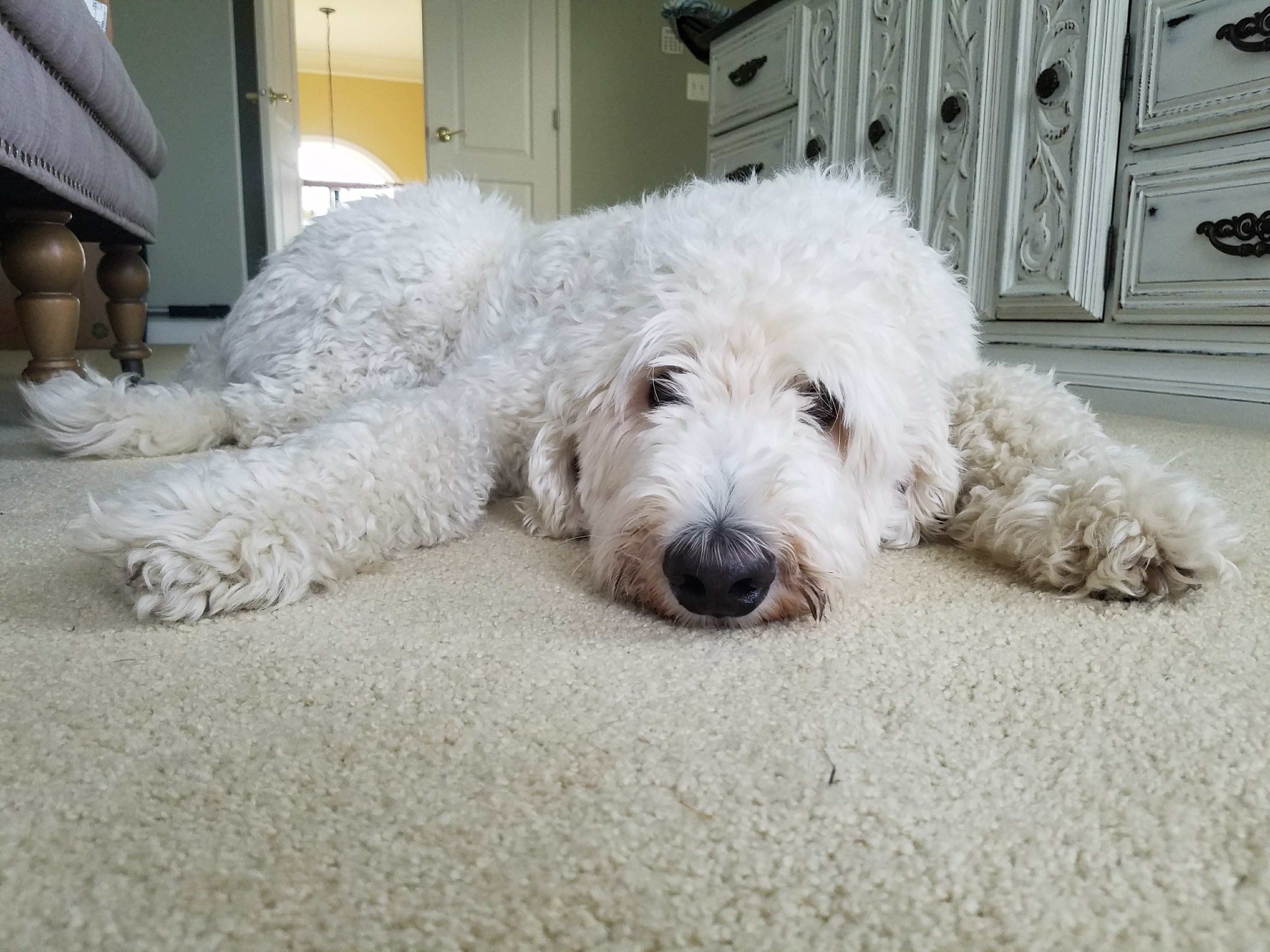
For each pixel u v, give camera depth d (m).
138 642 0.71
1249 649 0.70
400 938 0.39
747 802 0.49
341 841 0.46
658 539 0.77
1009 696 0.62
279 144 5.36
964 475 1.02
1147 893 0.42
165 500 0.80
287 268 1.54
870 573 0.92
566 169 5.58
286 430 1.47
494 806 0.49
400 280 1.42
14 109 1.35
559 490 1.03
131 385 1.78
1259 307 1.78
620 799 0.49
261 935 0.39
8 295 4.19
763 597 0.75
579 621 0.77
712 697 0.62
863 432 0.91
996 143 2.31
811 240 0.98
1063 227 2.15
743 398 0.87
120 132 2.04
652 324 0.89
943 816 0.48
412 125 11.91
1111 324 2.09
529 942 0.39
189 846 0.45
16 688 0.62
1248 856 0.45
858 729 0.57
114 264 2.46
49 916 0.40
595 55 5.53
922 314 1.05
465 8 5.31
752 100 3.20
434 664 0.67
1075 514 0.84
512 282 1.33
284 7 5.58
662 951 0.39
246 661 0.67
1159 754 0.54
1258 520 1.10
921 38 2.48
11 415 1.99
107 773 0.51
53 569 0.88
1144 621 0.77
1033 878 0.43
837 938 0.40
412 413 1.04
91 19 1.71
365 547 0.89
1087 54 2.05
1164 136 1.93
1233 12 1.77
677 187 1.31
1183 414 1.95
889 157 2.62
